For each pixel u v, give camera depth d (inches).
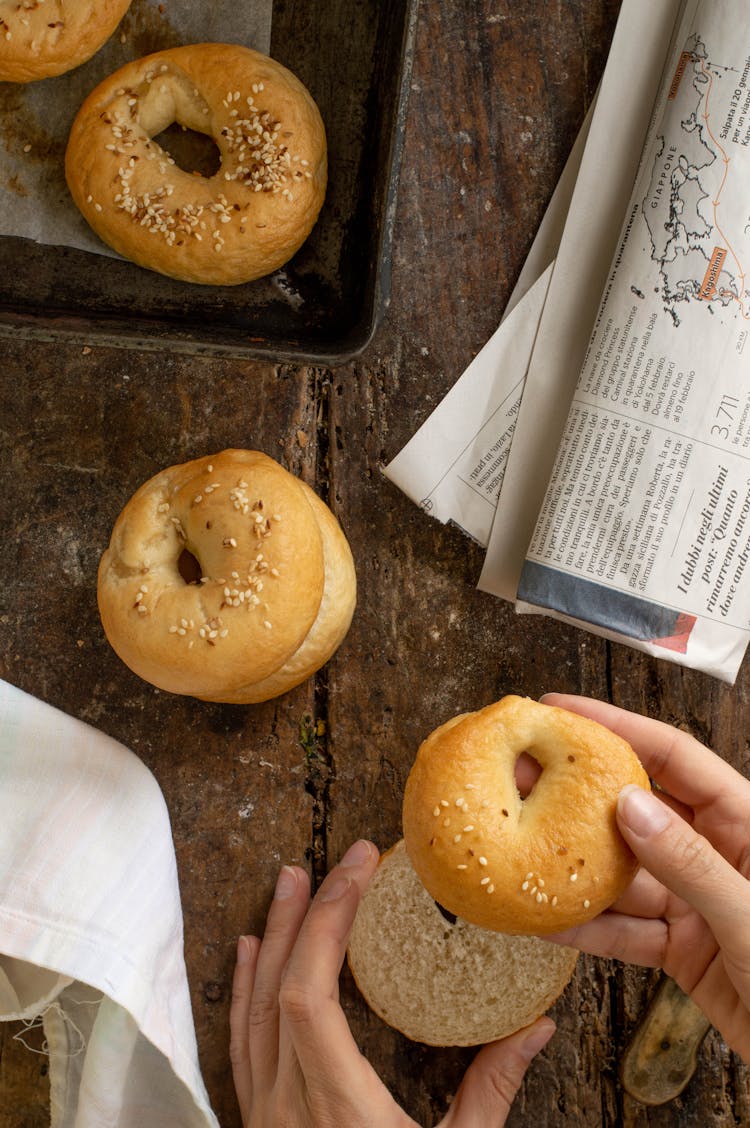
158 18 27.3
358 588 28.5
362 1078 25.7
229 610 25.9
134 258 27.1
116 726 28.3
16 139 27.2
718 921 23.7
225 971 28.3
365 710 28.4
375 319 26.0
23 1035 28.6
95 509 28.3
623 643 28.1
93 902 26.9
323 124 27.3
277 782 28.4
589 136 27.7
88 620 28.3
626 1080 28.0
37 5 26.1
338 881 26.7
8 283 27.4
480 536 28.4
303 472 28.5
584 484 27.6
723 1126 28.2
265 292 27.5
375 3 27.3
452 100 28.2
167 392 28.4
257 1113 27.1
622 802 23.9
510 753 24.7
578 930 26.6
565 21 28.1
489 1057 27.5
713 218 27.0
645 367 27.4
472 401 28.2
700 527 27.5
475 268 28.3
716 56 26.9
